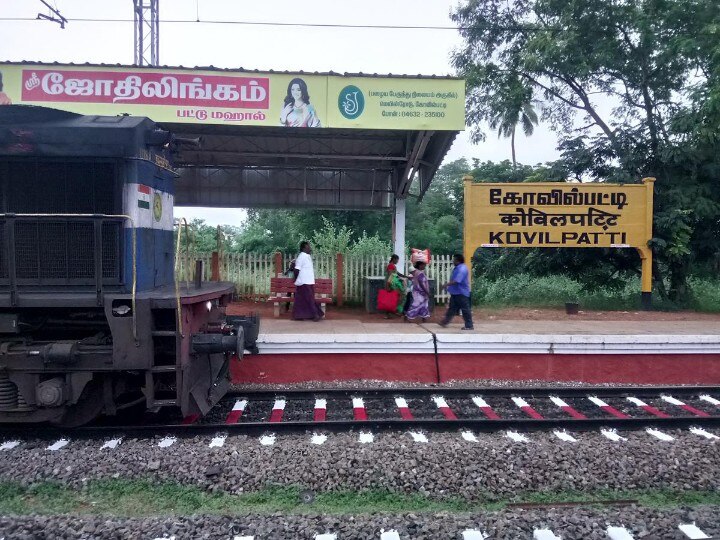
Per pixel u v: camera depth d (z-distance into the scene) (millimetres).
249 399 7750
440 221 33250
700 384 9125
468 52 19344
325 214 26672
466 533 4039
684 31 14930
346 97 10445
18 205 5961
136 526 4145
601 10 15969
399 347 8930
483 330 9945
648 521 4316
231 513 4473
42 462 5293
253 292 14148
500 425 6574
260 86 10289
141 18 17562
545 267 15445
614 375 9164
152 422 6734
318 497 4867
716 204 13883
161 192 6988
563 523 4234
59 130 5855
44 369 5645
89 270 5992
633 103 16484
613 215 12500
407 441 5863
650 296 13156
